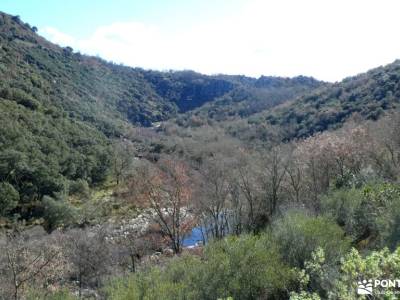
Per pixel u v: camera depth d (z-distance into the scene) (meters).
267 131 81.56
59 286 23.66
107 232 40.56
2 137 54.53
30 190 52.19
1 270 20.70
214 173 37.94
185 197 38.47
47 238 32.03
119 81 165.38
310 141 40.03
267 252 15.55
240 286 14.38
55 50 140.88
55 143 63.22
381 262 8.03
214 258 15.16
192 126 116.75
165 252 36.81
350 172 35.81
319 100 92.19
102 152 69.25
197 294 14.24
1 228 44.91
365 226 22.41
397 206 16.78
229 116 126.06
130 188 49.97
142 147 86.00
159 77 183.38
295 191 36.22
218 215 38.81
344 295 8.19
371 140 38.53
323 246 15.73
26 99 70.38
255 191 37.09
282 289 14.48
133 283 15.38
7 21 127.38
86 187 59.91
